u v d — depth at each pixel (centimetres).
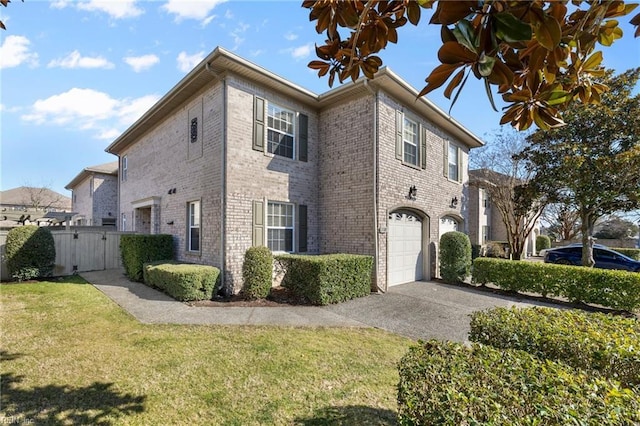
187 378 355
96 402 307
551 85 166
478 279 938
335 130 952
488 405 161
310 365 393
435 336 516
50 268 952
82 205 2119
